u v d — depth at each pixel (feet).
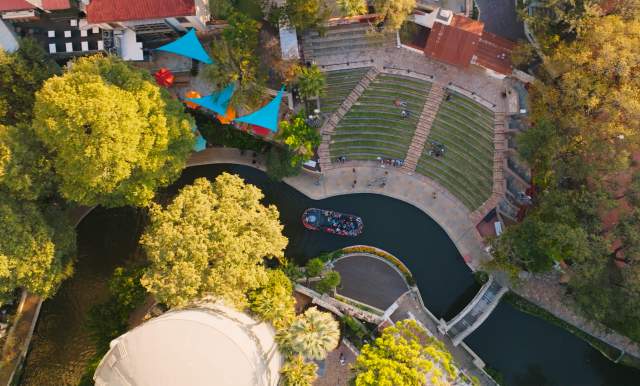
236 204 156.97
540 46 168.55
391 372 133.49
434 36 173.99
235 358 136.15
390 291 188.14
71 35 180.55
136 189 160.15
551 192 158.92
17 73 162.09
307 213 195.62
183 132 166.30
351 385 144.36
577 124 150.92
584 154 156.97
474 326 175.94
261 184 200.54
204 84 187.01
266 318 154.81
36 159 152.66
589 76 151.12
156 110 156.35
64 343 189.78
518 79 179.32
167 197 200.13
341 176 195.93
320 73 171.12
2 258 142.41
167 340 137.49
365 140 193.26
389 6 159.94
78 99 139.74
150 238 151.53
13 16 174.29
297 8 160.56
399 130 191.72
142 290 167.94
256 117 173.88
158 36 184.14
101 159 142.51
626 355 176.65
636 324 154.20
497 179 186.50
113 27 174.81
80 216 197.26
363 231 195.62
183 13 163.22
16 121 170.19
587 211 151.12
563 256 157.28
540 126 158.40
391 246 195.00
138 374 136.87
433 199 193.26
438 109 187.93
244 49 167.94
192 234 145.89
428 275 192.95
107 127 140.26
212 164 200.95
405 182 194.80
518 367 184.85
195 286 142.92
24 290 188.03
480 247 188.55
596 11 150.71
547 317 180.65
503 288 182.50
